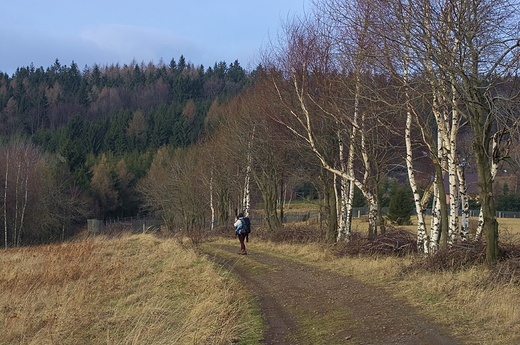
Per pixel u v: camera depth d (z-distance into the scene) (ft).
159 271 51.60
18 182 160.56
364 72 51.42
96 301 37.88
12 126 331.16
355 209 167.43
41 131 321.52
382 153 64.59
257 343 24.44
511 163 41.63
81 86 379.96
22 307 36.86
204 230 119.14
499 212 164.76
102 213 216.33
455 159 43.91
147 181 180.14
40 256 73.61
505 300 26.13
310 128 60.95
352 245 55.26
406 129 49.21
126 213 239.50
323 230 76.84
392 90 48.11
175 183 139.23
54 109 352.90
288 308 31.81
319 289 37.29
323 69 59.62
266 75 73.82
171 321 30.09
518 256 34.55
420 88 43.91
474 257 37.37
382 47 41.93
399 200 127.44
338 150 71.46
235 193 144.15
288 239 78.38
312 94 62.54
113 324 31.42
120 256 68.44
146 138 282.56
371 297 32.73
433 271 37.63
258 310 31.53
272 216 98.43
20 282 47.34
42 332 29.76
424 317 26.37
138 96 376.89
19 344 28.76
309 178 83.46
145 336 26.09
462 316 25.64
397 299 31.40
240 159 109.29
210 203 141.59
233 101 119.03
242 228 65.62
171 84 400.26
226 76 394.11
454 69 34.76
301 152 75.05
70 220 186.70
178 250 66.08
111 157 265.13
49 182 176.55
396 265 43.04
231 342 24.41
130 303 37.37
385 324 25.76
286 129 72.64
